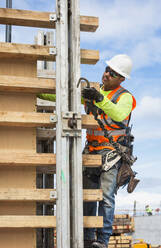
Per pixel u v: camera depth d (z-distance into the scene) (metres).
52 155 3.32
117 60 3.81
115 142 3.63
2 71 3.47
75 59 3.48
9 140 3.38
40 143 4.61
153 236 21.30
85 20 3.60
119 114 3.53
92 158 3.43
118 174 3.62
